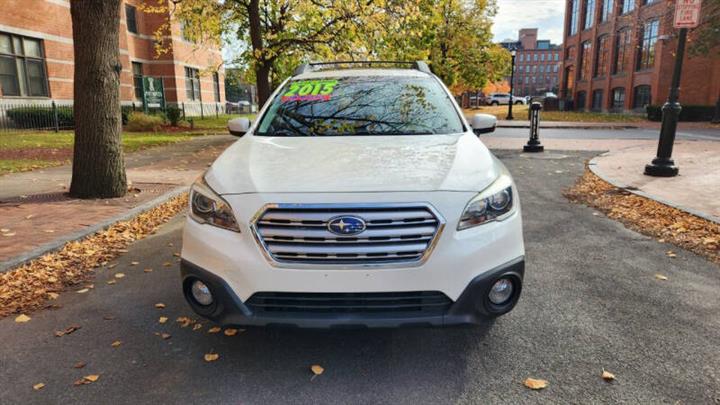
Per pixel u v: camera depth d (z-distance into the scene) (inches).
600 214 253.4
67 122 841.5
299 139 141.3
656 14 1309.1
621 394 103.5
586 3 1903.3
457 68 1430.9
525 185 331.9
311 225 102.1
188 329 135.1
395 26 518.0
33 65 844.0
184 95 1353.3
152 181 349.4
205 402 102.7
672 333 128.6
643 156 464.1
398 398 103.5
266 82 644.7
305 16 596.4
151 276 175.6
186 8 591.2
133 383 110.0
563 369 113.0
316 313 103.9
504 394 104.3
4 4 772.6
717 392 103.7
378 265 101.5
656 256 188.7
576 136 733.9
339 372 113.1
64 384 109.9
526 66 5472.4
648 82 1355.8
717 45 1087.0
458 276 103.1
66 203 273.0
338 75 181.9
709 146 554.9
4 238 205.6
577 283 162.4
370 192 103.4
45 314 145.5
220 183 113.4
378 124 150.2
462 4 1316.4
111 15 280.7
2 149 529.0
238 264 104.5
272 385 108.6
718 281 163.5
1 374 114.0
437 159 119.9
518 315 139.5
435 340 126.6
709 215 232.8
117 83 289.1
